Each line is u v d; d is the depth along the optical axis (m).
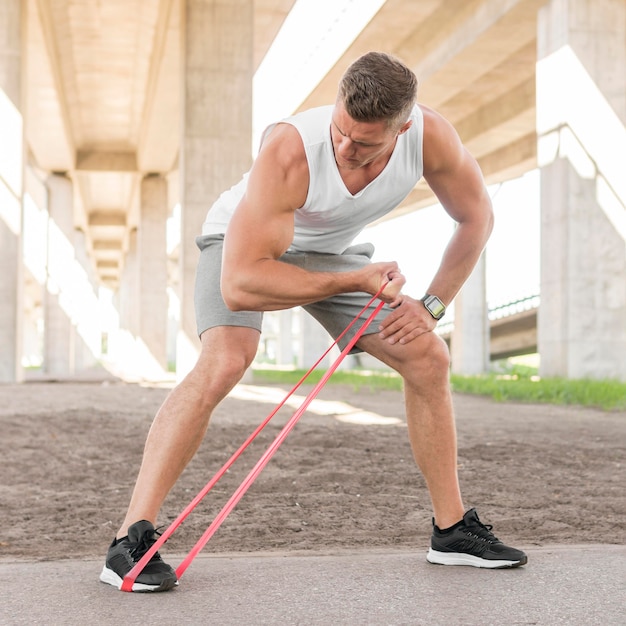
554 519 4.08
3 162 18.20
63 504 4.57
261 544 3.60
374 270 2.66
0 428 7.64
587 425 8.57
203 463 5.93
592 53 16.52
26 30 18.95
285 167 2.51
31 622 2.14
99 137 33.94
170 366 44.69
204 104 18.42
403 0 21.08
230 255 2.56
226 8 18.48
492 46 21.33
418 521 4.11
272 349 90.25
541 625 2.09
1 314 18.05
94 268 65.69
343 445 6.89
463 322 31.88
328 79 25.72
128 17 22.83
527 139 28.48
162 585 2.42
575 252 16.33
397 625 2.10
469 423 8.79
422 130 2.62
